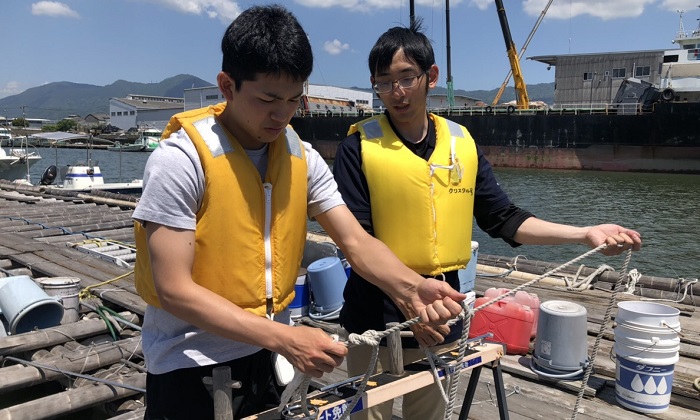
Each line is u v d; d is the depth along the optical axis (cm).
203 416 147
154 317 150
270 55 126
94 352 362
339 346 131
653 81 3766
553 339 349
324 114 3644
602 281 567
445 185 207
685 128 2620
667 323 308
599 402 327
